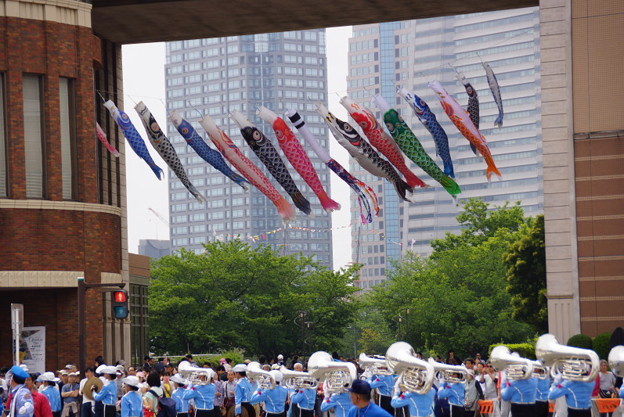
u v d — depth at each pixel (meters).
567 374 24.70
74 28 45.91
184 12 55.34
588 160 49.09
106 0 53.81
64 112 45.69
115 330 50.97
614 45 48.97
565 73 49.59
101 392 31.11
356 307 96.94
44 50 44.97
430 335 98.19
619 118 48.78
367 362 30.11
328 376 25.31
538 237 76.12
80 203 45.28
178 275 92.62
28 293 45.50
